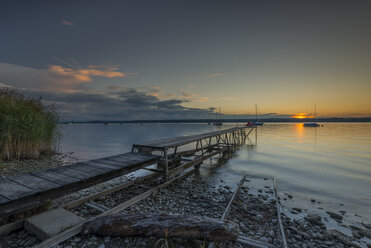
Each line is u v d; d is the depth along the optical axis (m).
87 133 45.50
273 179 8.80
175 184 7.47
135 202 5.21
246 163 12.32
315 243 3.94
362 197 6.73
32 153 11.32
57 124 13.20
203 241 3.22
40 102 12.61
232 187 7.58
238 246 3.34
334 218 5.22
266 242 3.71
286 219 4.94
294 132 45.78
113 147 20.16
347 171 10.32
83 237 3.36
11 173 7.98
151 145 7.54
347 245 3.94
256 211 5.36
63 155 13.72
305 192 7.20
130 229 3.24
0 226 3.33
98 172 4.64
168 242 3.25
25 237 3.36
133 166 5.59
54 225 3.43
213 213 5.02
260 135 36.69
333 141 25.48
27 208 3.21
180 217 3.39
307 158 13.91
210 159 13.67
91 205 4.78
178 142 8.63
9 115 9.93
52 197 3.58
